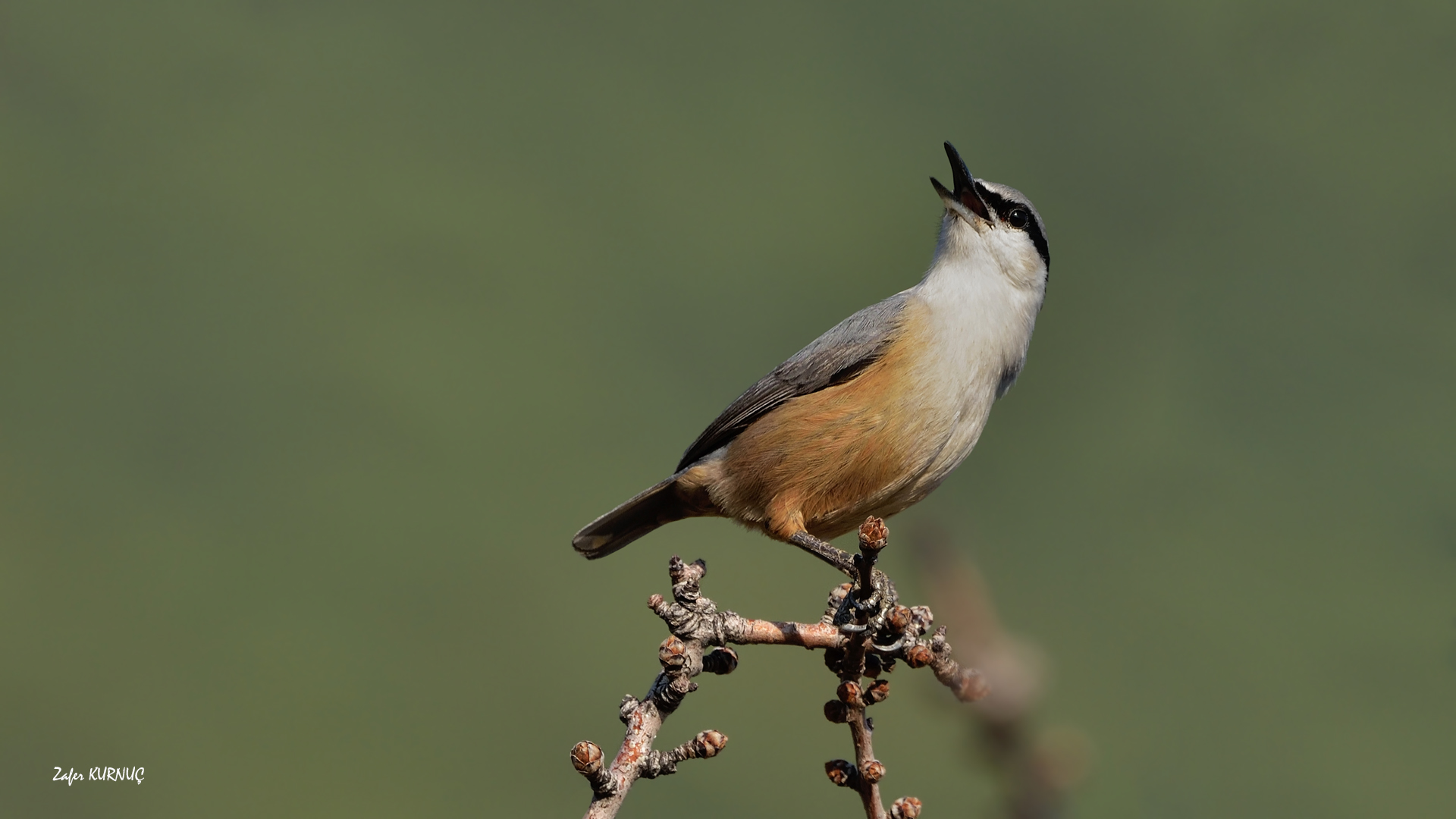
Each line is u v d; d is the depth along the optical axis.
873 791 6.34
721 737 6.25
